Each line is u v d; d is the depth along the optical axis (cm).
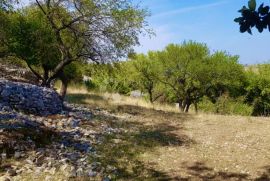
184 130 2045
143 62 4225
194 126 2164
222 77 3975
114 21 2367
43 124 1670
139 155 1506
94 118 2109
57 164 1216
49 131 1547
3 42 2819
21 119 1583
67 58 2431
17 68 3569
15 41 2739
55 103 2136
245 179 1313
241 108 4209
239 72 4188
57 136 1541
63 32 2511
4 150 1234
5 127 1410
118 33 2386
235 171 1388
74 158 1318
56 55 2895
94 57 2447
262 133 1941
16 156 1220
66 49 2427
